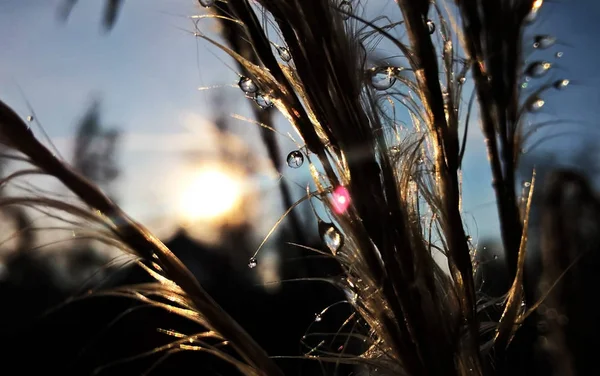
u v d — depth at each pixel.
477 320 0.06
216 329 0.06
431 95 0.06
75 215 0.06
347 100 0.05
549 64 0.07
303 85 0.05
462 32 0.07
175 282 0.06
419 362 0.05
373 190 0.05
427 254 0.06
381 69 0.06
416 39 0.06
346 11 0.06
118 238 0.06
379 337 0.06
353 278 0.06
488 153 0.07
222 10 0.06
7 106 0.05
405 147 0.06
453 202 0.06
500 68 0.06
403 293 0.05
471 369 0.06
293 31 0.05
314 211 0.06
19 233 0.06
